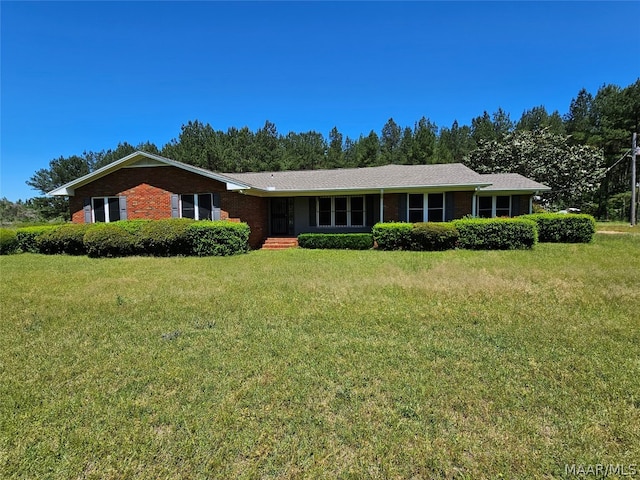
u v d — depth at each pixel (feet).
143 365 11.39
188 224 42.16
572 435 7.63
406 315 16.28
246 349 12.56
